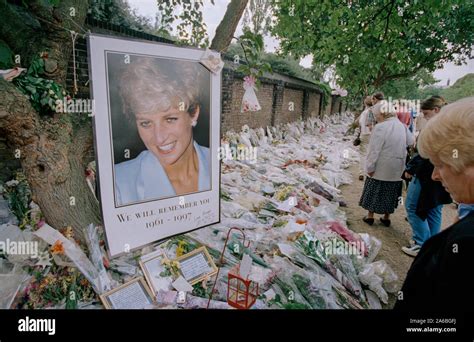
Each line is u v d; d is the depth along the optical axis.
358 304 2.14
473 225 0.80
